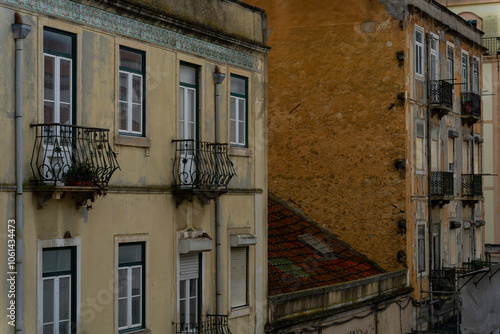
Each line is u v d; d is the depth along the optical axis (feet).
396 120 88.58
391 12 89.30
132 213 50.37
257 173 64.03
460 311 101.86
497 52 147.23
